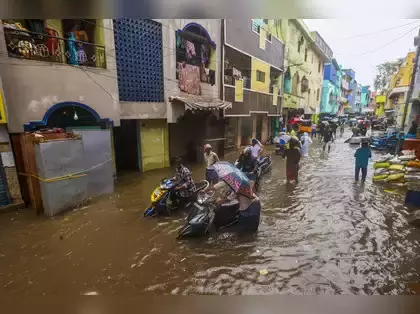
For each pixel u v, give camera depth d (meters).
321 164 12.30
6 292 3.47
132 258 4.28
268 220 5.83
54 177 5.94
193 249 4.57
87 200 6.80
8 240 4.85
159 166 11.10
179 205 6.22
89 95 7.72
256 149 10.04
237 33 14.07
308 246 4.70
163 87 10.21
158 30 9.76
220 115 13.20
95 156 7.21
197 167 11.47
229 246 4.68
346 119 44.16
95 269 3.98
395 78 26.44
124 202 6.88
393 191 7.91
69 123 7.93
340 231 5.28
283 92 21.25
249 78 15.96
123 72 8.95
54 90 6.99
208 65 12.87
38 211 6.00
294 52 23.06
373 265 4.13
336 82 41.91
